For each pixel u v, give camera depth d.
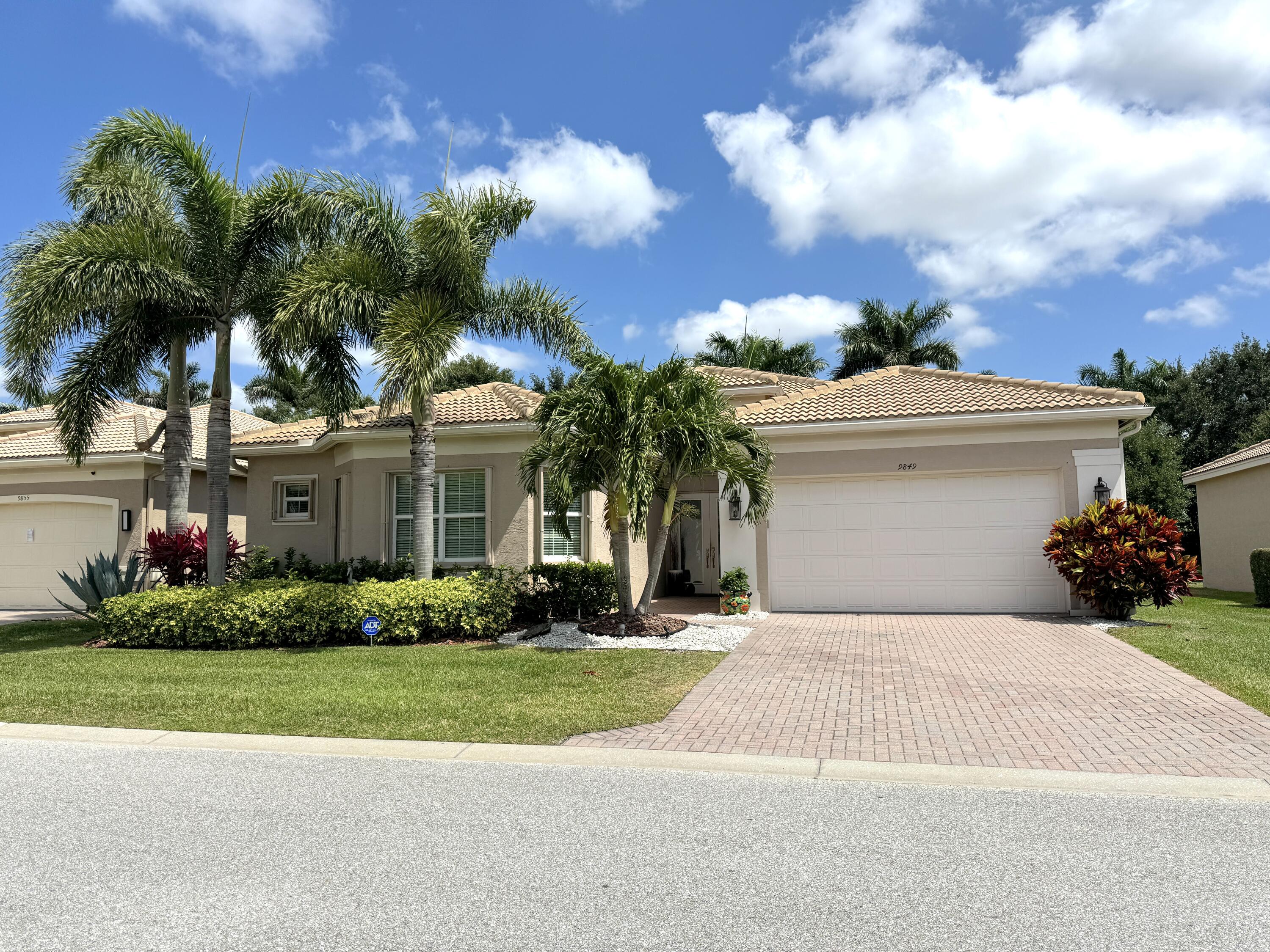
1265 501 19.47
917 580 14.08
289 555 16.86
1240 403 32.22
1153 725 6.72
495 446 15.23
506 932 3.29
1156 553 12.18
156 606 12.02
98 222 13.20
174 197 13.14
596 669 9.48
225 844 4.36
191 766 6.00
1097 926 3.29
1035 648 10.37
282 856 4.17
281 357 14.12
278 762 6.08
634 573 16.95
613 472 11.86
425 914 3.47
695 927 3.32
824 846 4.25
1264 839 4.31
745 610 14.04
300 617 11.69
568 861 4.07
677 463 11.91
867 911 3.46
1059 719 6.97
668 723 7.07
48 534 19.03
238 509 21.72
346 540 16.30
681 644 11.18
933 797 5.10
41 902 3.63
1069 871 3.87
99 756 6.31
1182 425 32.75
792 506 14.62
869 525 14.31
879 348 34.38
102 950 3.16
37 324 11.24
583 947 3.16
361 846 4.31
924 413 13.62
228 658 10.80
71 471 18.84
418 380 11.10
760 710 7.49
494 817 4.78
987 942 3.16
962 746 6.24
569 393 11.33
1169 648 9.93
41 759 6.23
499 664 9.82
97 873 3.97
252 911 3.52
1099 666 9.18
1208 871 3.86
